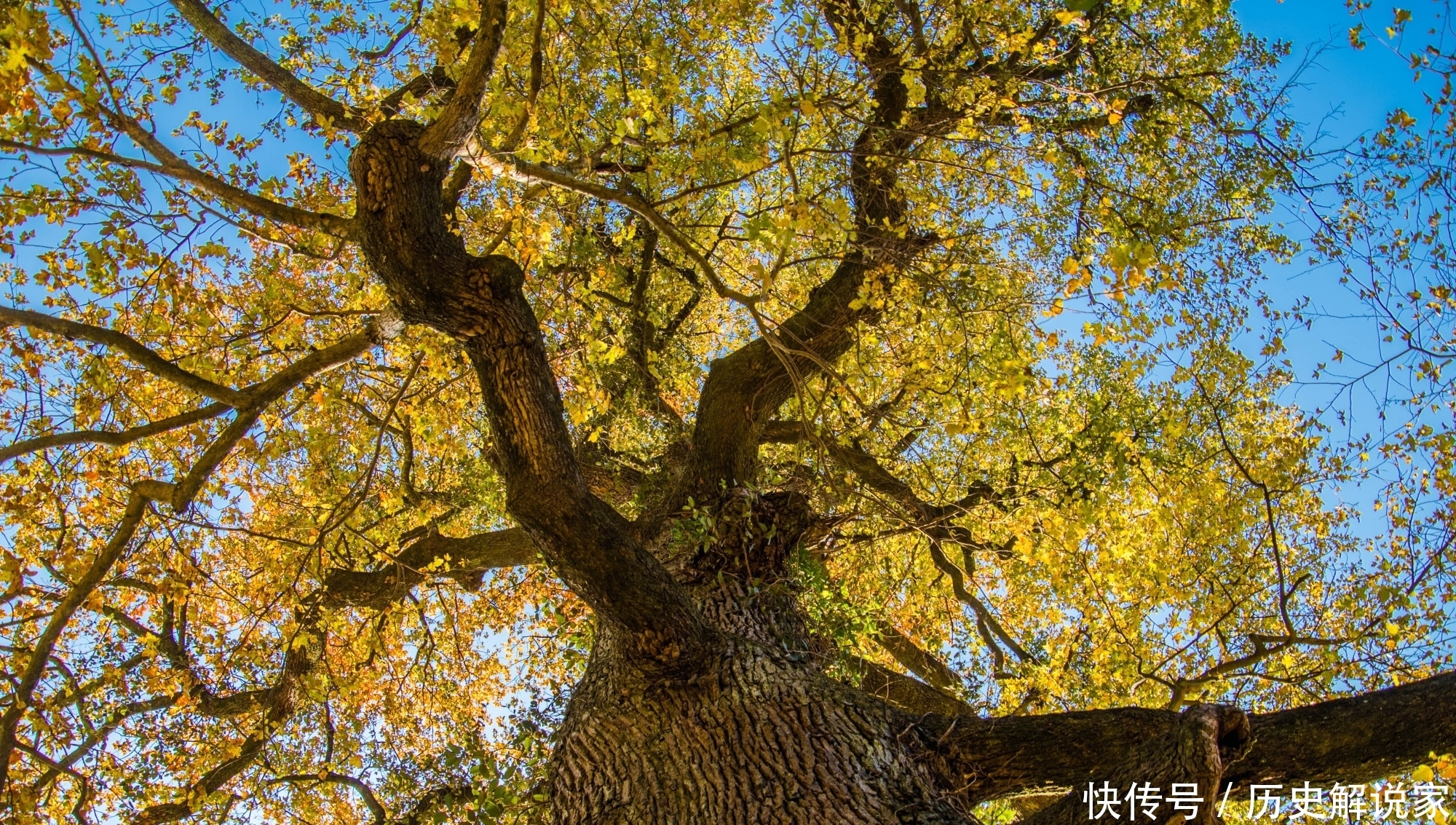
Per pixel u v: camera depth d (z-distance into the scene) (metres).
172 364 4.09
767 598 5.35
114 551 4.14
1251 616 7.25
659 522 6.02
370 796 7.39
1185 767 3.27
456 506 8.84
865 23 6.82
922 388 5.80
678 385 9.29
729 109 6.52
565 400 6.52
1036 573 7.66
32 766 5.81
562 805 4.08
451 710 8.52
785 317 8.97
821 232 4.10
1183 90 7.01
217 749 6.34
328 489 7.22
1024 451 7.18
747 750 3.90
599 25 5.77
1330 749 3.73
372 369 6.52
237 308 5.87
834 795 3.65
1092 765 4.00
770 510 5.66
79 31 3.47
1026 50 6.00
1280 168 6.23
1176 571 7.11
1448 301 5.61
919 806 3.66
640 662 4.21
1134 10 6.64
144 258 4.83
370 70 6.29
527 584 8.80
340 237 4.43
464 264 3.97
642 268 9.02
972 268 6.59
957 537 7.08
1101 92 6.69
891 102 7.14
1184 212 7.57
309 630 7.11
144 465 5.84
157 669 5.90
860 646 6.98
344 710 8.08
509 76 5.18
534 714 7.06
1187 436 7.30
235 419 4.30
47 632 4.02
